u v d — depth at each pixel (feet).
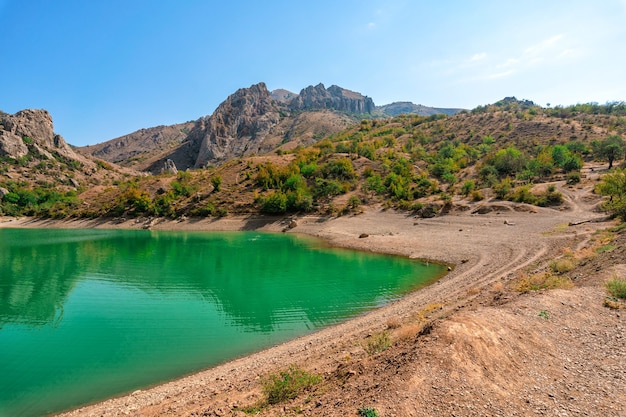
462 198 285.64
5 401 50.11
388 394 28.14
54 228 343.46
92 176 636.89
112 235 283.79
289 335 73.46
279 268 145.28
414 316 67.62
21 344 70.90
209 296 105.19
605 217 161.38
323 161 438.40
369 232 228.84
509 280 88.53
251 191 370.12
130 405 46.09
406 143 589.32
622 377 30.50
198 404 41.55
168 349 67.67
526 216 209.87
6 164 549.95
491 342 34.73
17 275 138.00
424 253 157.99
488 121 619.67
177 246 216.54
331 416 27.71
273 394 36.32
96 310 92.84
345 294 103.55
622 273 60.44
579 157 361.51
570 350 36.11
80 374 57.77
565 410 26.40
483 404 26.81
